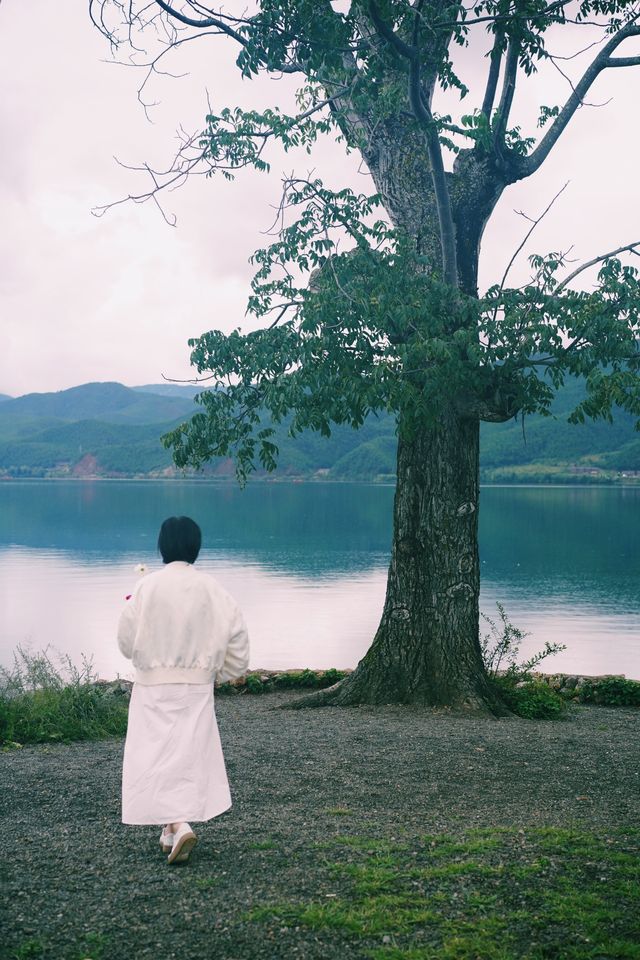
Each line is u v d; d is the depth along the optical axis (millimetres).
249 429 10273
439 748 7648
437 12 9148
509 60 10070
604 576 42094
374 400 8367
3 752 7539
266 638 23031
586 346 8625
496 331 8430
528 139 10836
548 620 26812
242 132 9742
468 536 10156
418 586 10203
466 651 10078
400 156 10633
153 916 3475
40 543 67875
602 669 18375
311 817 5230
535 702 10039
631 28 9773
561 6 8703
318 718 9508
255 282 10125
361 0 8047
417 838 4629
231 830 4824
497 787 6277
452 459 10047
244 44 9086
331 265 9258
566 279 9078
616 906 3576
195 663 4066
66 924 3404
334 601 31656
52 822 5012
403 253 9656
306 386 9234
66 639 23297
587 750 7707
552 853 4285
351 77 10008
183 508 134750
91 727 8547
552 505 137375
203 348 10062
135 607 4055
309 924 3381
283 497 183750
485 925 3373
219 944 3225
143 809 3936
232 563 49844
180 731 3996
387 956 3107
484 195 10641
